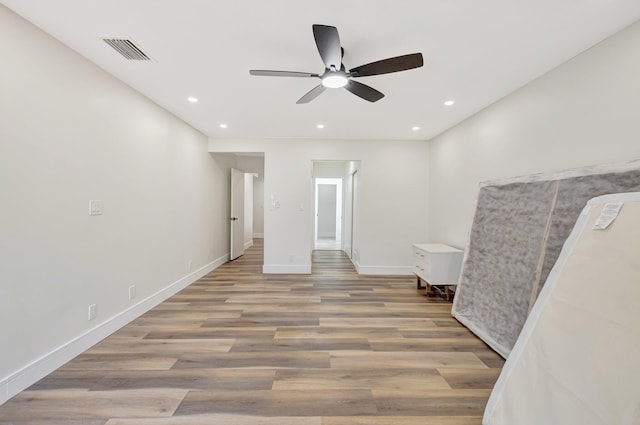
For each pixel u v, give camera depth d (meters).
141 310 2.88
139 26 1.74
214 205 4.93
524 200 2.35
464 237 3.53
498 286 2.45
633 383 1.00
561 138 2.14
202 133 4.33
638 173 1.60
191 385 1.77
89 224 2.21
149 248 3.02
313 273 4.76
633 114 1.66
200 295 3.54
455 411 1.58
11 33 1.63
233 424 1.46
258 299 3.41
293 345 2.30
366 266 4.71
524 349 1.48
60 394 1.67
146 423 1.46
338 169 7.44
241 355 2.14
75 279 2.09
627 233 1.30
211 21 1.68
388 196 4.68
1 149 1.60
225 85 2.59
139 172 2.83
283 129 4.07
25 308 1.73
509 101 2.72
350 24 1.70
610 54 1.79
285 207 4.71
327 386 1.78
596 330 1.21
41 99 1.82
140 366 1.97
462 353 2.20
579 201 1.88
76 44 1.96
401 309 3.13
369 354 2.17
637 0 1.47
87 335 2.19
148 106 2.95
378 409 1.58
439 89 2.62
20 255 1.70
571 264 1.50
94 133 2.25
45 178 1.85
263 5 1.54
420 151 4.66
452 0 1.50
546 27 1.71
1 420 1.47
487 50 1.97
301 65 2.22
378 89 2.62
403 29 1.75
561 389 1.21
